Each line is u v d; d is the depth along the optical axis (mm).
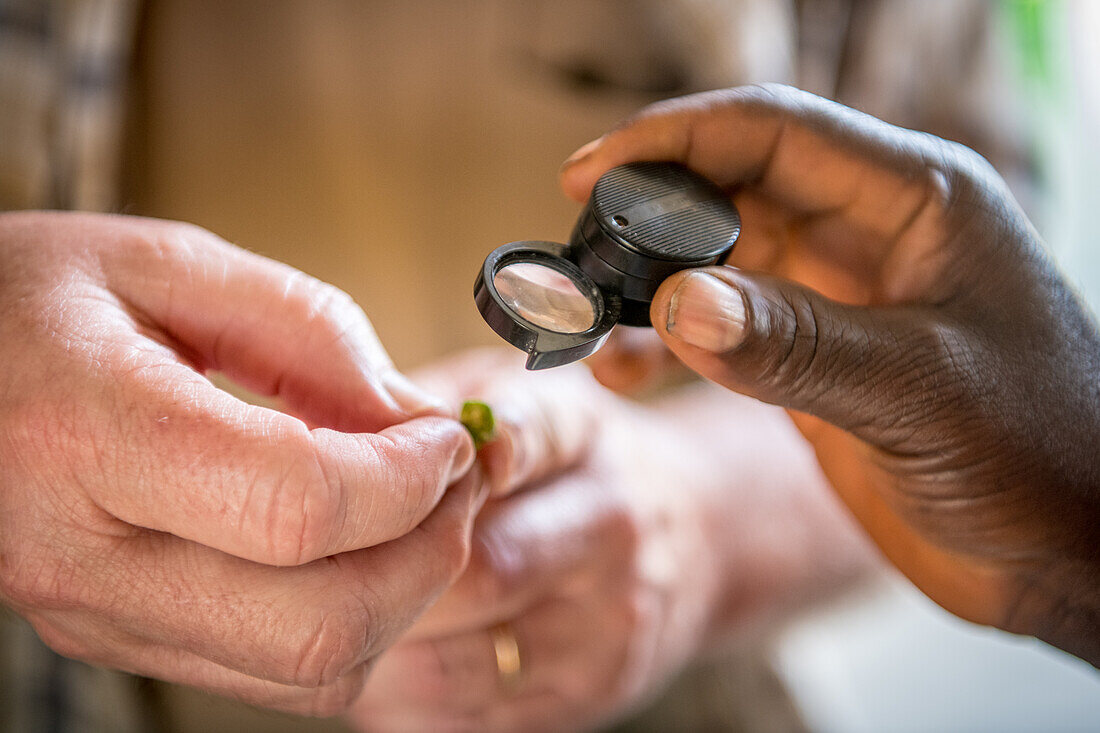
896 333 277
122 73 430
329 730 477
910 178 280
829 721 580
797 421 335
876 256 293
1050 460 283
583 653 386
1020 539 292
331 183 462
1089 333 287
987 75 504
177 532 276
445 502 305
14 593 281
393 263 480
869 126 286
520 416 361
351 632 279
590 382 424
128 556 278
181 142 449
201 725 468
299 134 454
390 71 454
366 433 290
